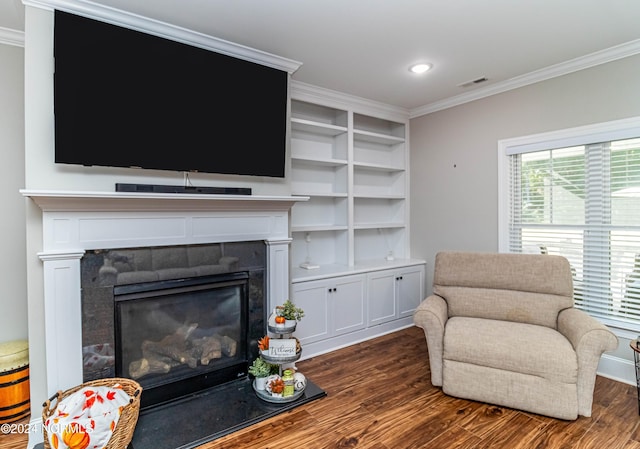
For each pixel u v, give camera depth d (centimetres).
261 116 265
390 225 416
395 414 224
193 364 247
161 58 221
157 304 231
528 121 319
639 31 238
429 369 290
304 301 314
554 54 273
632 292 266
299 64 284
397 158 441
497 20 224
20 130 243
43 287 196
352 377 276
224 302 261
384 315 378
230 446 193
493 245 349
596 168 283
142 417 217
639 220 262
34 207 194
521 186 331
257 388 244
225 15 215
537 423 212
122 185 207
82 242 201
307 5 206
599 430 204
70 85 194
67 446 155
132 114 212
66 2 193
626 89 262
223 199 235
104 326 209
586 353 211
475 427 209
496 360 228
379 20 223
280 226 283
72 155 196
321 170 388
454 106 381
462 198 376
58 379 195
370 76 316
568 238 300
